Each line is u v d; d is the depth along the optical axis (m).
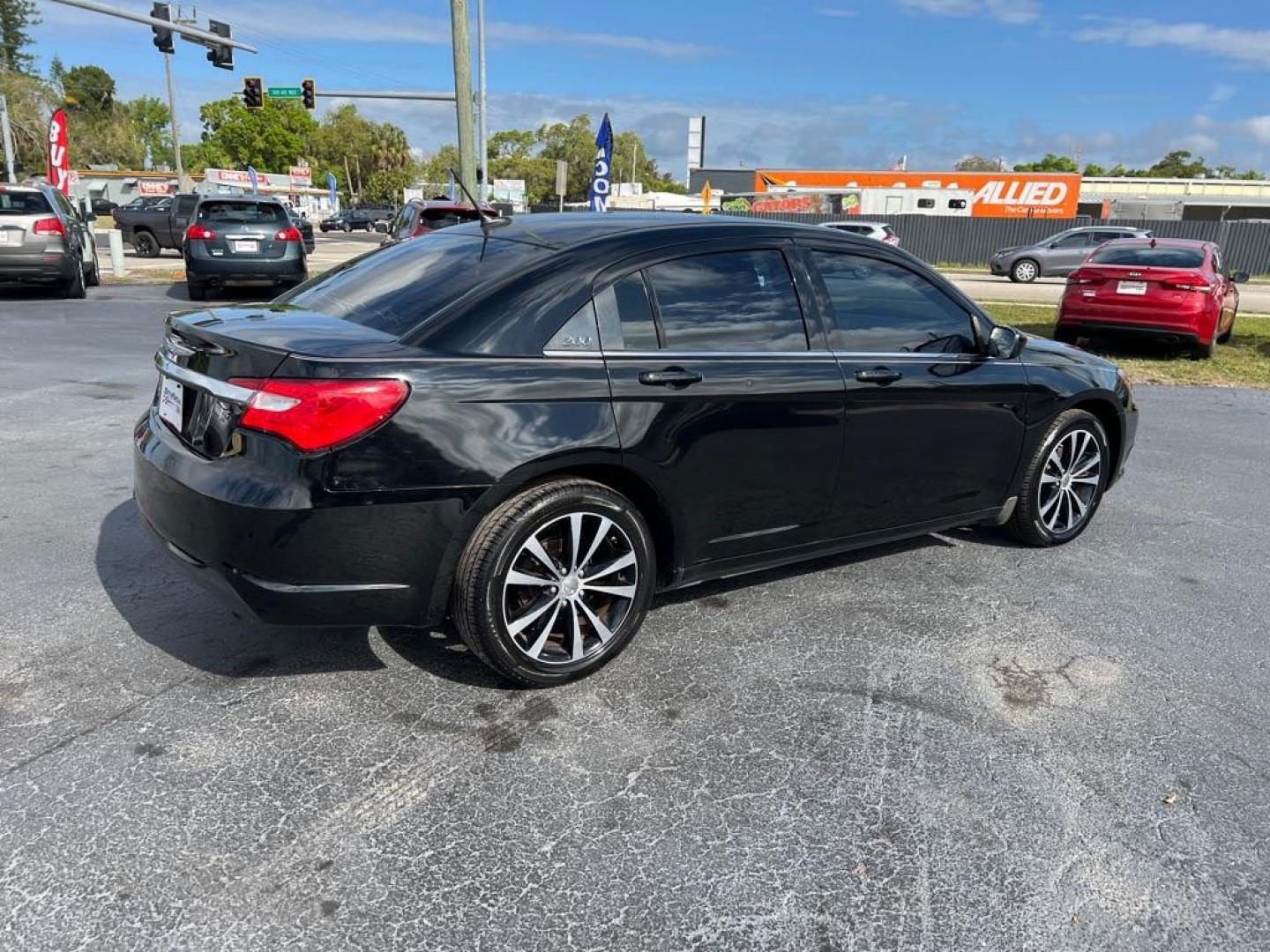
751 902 2.31
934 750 2.98
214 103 102.31
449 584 3.02
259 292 16.20
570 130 111.81
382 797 2.66
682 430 3.30
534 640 3.18
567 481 3.12
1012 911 2.30
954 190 44.12
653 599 3.95
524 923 2.22
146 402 7.41
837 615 3.97
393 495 2.81
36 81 63.72
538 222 3.70
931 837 2.56
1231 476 6.45
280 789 2.67
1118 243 12.43
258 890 2.29
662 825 2.58
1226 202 57.44
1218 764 2.95
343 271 3.92
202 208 14.34
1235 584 4.44
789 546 3.80
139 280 17.81
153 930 2.15
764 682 3.38
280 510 2.74
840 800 2.71
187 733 2.92
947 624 3.91
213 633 3.58
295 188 76.69
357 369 2.76
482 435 2.91
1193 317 11.16
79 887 2.27
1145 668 3.57
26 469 5.54
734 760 2.90
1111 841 2.57
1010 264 26.23
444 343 2.96
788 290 3.69
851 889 2.36
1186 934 2.25
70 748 2.82
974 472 4.33
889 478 3.99
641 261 3.34
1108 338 11.95
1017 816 2.66
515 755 2.88
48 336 10.57
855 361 3.78
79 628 3.57
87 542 4.42
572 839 2.51
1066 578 4.46
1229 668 3.59
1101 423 4.96
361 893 2.29
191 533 2.93
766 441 3.54
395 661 3.42
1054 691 3.38
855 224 30.23
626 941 2.17
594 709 3.16
